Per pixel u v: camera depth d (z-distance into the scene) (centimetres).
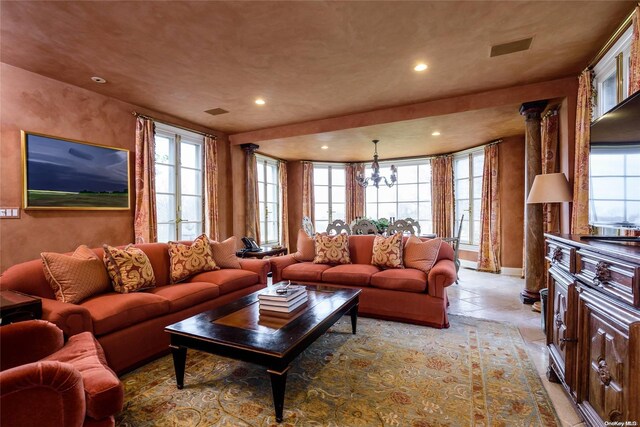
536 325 305
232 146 566
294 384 202
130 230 401
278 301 220
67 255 251
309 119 487
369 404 180
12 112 300
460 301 391
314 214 776
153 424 164
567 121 348
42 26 239
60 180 332
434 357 238
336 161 789
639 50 213
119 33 250
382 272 337
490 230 588
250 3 216
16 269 222
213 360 237
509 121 447
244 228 587
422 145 616
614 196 175
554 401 181
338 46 275
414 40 267
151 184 417
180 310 265
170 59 294
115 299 232
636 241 168
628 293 117
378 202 799
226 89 366
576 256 166
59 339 154
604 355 131
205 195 517
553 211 384
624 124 165
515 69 324
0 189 291
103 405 124
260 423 164
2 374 91
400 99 406
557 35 262
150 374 218
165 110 435
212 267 342
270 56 291
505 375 210
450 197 683
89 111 361
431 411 173
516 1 219
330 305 238
